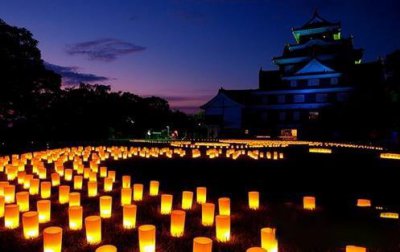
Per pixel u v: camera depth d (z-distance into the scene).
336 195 8.67
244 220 6.25
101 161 15.70
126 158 17.19
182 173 12.08
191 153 20.78
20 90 22.80
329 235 5.59
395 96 25.25
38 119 25.95
